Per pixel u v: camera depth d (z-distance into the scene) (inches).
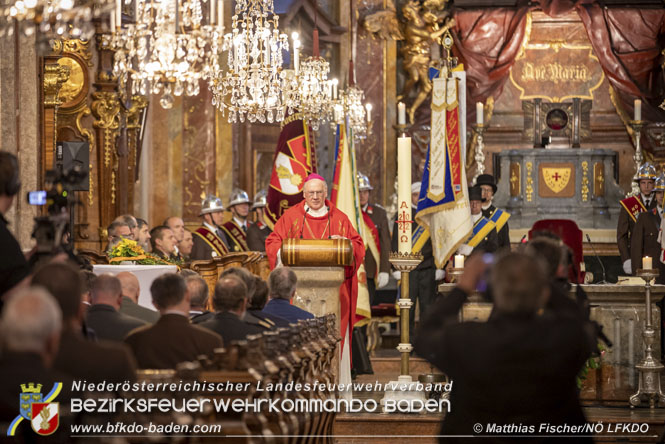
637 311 553.3
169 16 536.4
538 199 1000.2
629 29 1040.8
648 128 1034.1
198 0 546.6
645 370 534.9
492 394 259.3
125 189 741.9
